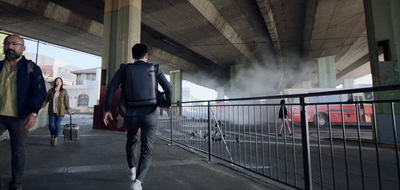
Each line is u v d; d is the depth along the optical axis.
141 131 2.42
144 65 2.44
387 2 7.05
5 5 11.63
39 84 2.24
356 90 2.05
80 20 14.98
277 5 13.29
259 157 4.95
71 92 39.47
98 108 9.08
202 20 14.28
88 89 39.50
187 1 12.06
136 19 9.13
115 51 9.21
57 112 5.05
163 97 2.43
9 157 3.82
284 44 20.72
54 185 2.61
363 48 22.17
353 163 4.59
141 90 2.33
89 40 17.64
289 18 15.06
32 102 2.15
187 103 5.59
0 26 14.61
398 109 6.45
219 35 16.97
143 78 2.36
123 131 8.02
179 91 29.95
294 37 18.73
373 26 7.33
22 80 2.18
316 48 19.50
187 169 3.54
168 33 16.77
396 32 6.85
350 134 9.57
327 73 22.05
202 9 13.27
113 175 3.05
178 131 6.05
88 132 7.93
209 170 3.52
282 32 17.62
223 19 15.80
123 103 2.38
